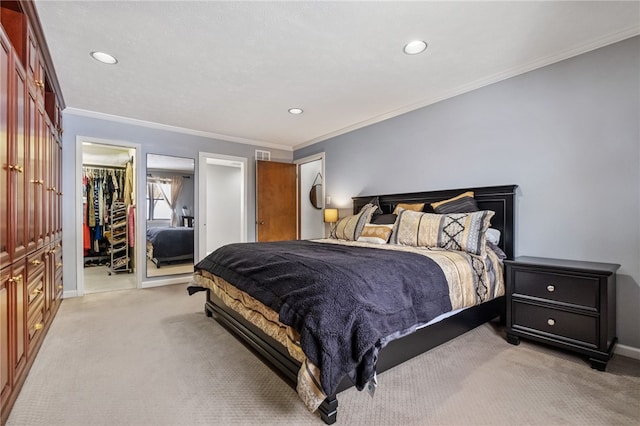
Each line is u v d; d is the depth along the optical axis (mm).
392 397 1642
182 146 4535
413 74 2783
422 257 2145
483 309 2547
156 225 4320
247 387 1754
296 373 1669
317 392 1383
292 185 5547
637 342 2092
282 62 2545
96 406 1567
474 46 2320
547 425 1426
